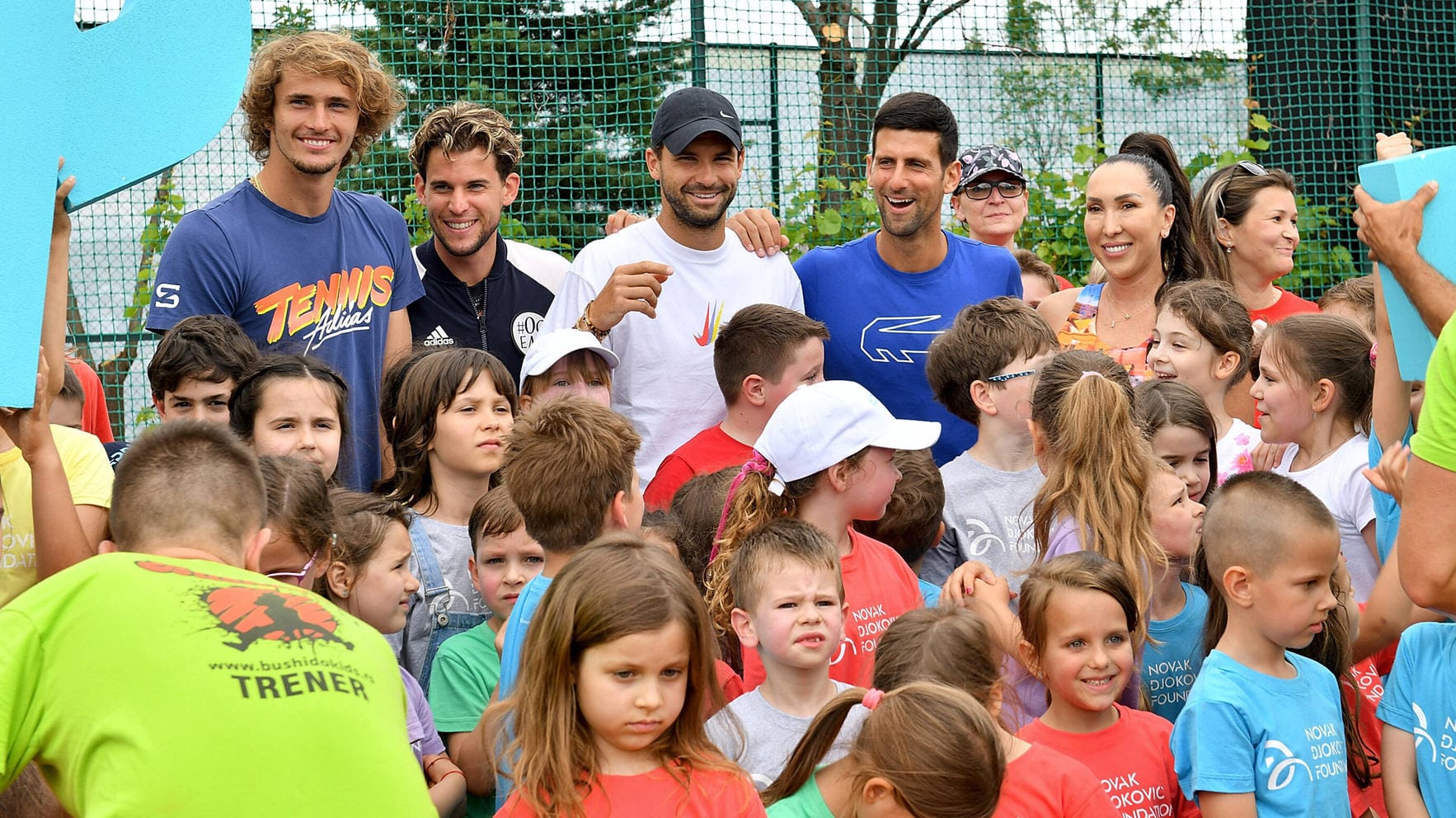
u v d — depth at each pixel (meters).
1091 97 8.05
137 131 2.54
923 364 4.30
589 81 7.13
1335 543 2.72
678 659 2.22
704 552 3.33
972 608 3.02
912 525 3.42
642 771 2.23
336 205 3.97
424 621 3.28
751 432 3.89
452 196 4.16
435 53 6.91
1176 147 8.16
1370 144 8.02
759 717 2.61
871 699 2.36
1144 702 3.10
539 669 2.24
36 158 2.38
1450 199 2.66
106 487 3.10
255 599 2.17
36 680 2.06
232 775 1.98
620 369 4.16
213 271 3.70
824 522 3.11
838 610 2.62
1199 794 2.67
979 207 5.59
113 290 5.80
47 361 2.63
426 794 2.13
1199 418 3.45
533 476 2.82
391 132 6.75
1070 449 3.07
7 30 2.35
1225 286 4.12
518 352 4.39
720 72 7.00
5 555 2.91
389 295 4.03
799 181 6.88
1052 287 5.56
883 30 7.54
